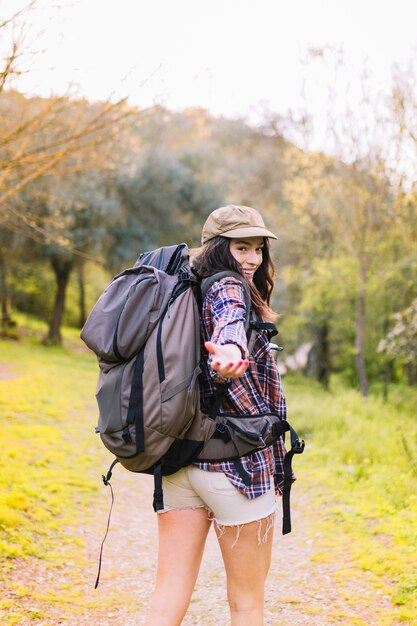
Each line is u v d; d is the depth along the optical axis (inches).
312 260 794.8
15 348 798.5
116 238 925.2
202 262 82.9
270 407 82.9
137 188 924.6
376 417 403.9
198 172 1095.6
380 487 220.4
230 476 77.5
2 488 192.4
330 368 865.5
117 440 76.6
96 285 1396.4
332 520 195.3
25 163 229.9
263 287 91.1
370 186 609.3
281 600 137.6
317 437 328.8
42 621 117.7
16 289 1208.2
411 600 128.8
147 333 77.0
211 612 133.4
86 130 223.0
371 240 645.9
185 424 76.1
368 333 761.0
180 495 80.7
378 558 154.8
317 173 673.0
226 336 71.4
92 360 810.8
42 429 304.2
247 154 1529.3
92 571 149.4
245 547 79.6
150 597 138.6
